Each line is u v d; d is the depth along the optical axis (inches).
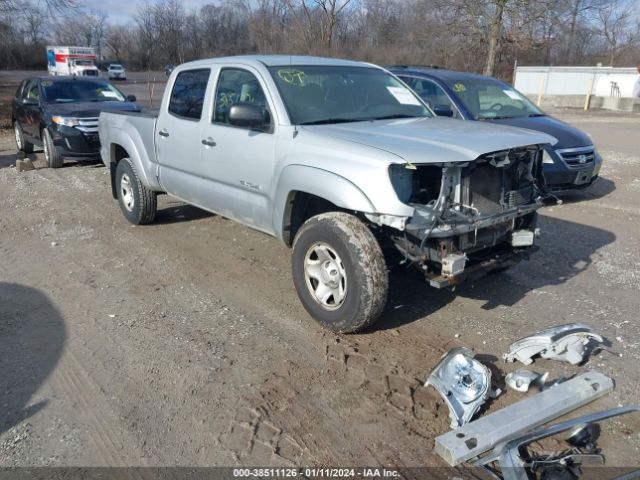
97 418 133.2
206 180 218.8
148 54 2503.7
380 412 134.0
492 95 357.4
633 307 188.4
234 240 259.6
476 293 199.9
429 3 1306.6
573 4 1246.9
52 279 216.4
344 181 153.9
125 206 283.3
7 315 185.8
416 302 192.7
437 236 150.0
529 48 1228.5
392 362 155.0
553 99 1182.9
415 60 1373.0
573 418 131.4
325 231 159.3
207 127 210.7
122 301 196.2
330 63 212.7
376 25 1469.0
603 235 267.7
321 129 175.3
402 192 151.4
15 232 276.2
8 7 1061.1
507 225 171.8
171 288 207.3
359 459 119.3
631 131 721.0
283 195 176.1
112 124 279.1
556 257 236.1
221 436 126.4
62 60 1943.9
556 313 184.4
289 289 205.6
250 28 1354.6
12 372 152.3
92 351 162.6
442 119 202.5
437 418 132.0
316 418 132.0
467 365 140.3
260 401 138.3
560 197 351.3
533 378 141.1
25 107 486.3
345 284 158.4
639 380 145.9
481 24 1206.3
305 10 1248.8
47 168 447.5
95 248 251.0
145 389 143.9
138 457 120.3
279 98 184.4
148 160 254.4
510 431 123.0
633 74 1119.0
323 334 170.9
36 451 122.6
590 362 154.6
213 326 177.0
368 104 203.9
